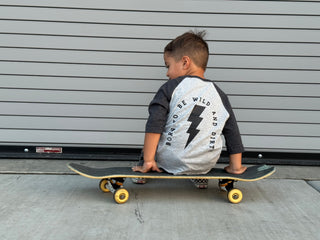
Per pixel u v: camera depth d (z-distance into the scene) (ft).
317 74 10.19
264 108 10.36
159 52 10.12
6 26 9.84
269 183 8.97
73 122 10.41
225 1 9.89
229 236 6.01
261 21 9.96
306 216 6.91
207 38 10.03
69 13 9.87
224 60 10.14
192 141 7.25
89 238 5.83
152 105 7.38
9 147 10.47
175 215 6.84
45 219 6.52
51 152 10.53
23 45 9.95
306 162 10.52
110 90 10.28
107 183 7.74
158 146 7.55
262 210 7.18
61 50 10.03
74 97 10.28
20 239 5.76
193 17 9.95
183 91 7.25
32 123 10.35
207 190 8.41
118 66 10.18
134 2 9.87
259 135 10.46
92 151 10.64
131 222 6.47
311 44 10.07
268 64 10.16
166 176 7.25
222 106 7.53
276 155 10.62
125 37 10.02
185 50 7.66
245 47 10.09
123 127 10.48
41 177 9.03
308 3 9.89
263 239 5.93
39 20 9.86
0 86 10.10
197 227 6.32
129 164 10.31
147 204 7.38
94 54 10.09
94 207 7.14
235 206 7.37
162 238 5.88
